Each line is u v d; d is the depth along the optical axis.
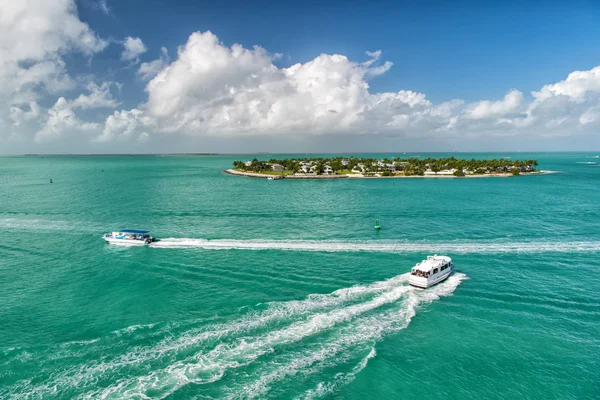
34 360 37.44
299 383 34.78
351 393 33.91
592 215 112.38
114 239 81.75
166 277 60.91
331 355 39.09
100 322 45.62
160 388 33.47
